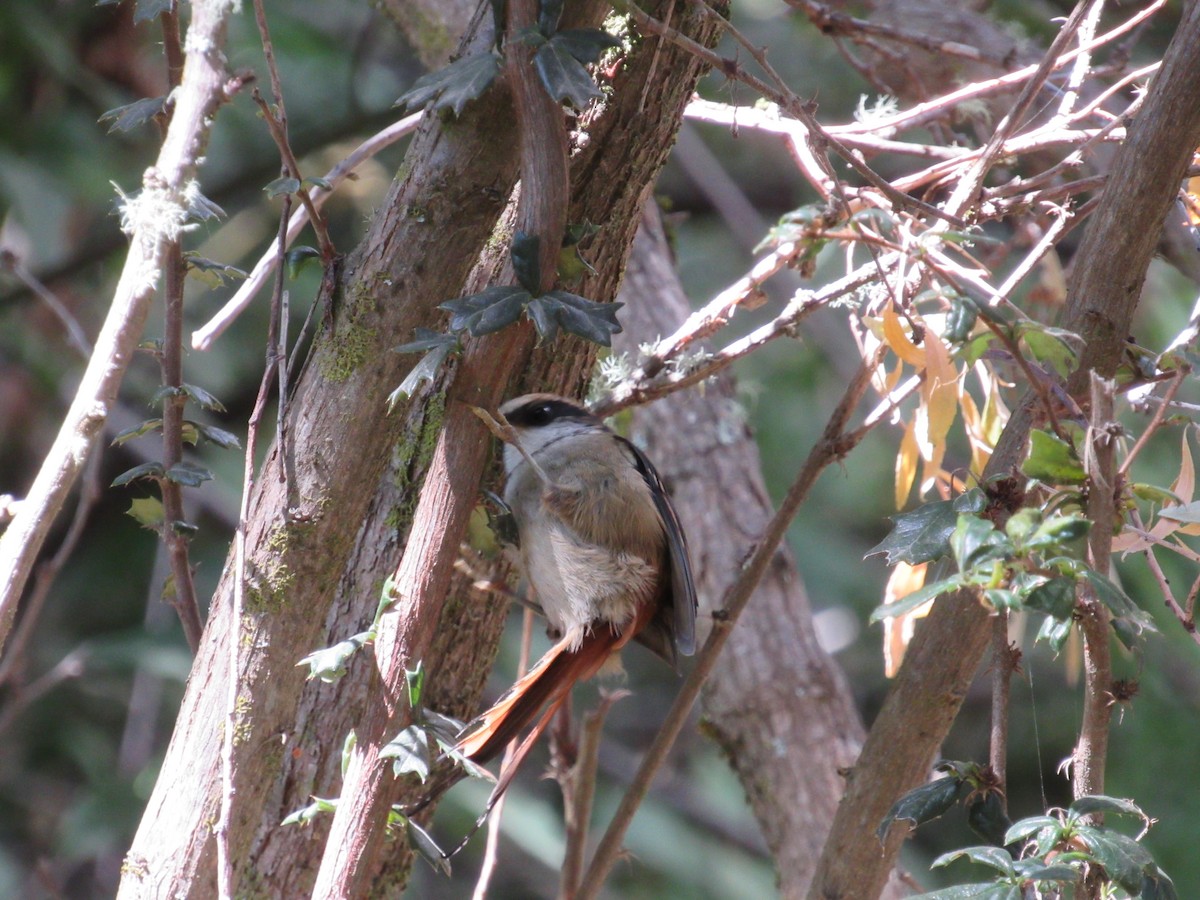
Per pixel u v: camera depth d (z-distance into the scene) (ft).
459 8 25.77
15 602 12.48
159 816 13.92
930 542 13.16
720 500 26.53
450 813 35.58
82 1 36.42
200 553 39.42
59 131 36.86
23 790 36.99
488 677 18.99
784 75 41.37
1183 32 14.12
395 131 17.90
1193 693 32.73
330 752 16.92
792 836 24.27
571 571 17.87
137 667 34.60
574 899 17.61
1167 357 14.42
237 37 38.37
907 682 15.30
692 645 17.87
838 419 17.75
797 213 12.67
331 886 12.58
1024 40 25.61
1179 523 14.61
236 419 41.81
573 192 16.39
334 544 14.15
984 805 13.43
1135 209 14.12
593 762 19.54
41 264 38.27
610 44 12.96
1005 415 19.10
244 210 40.34
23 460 39.27
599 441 18.61
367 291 14.20
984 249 25.12
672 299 26.55
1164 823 31.27
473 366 13.35
